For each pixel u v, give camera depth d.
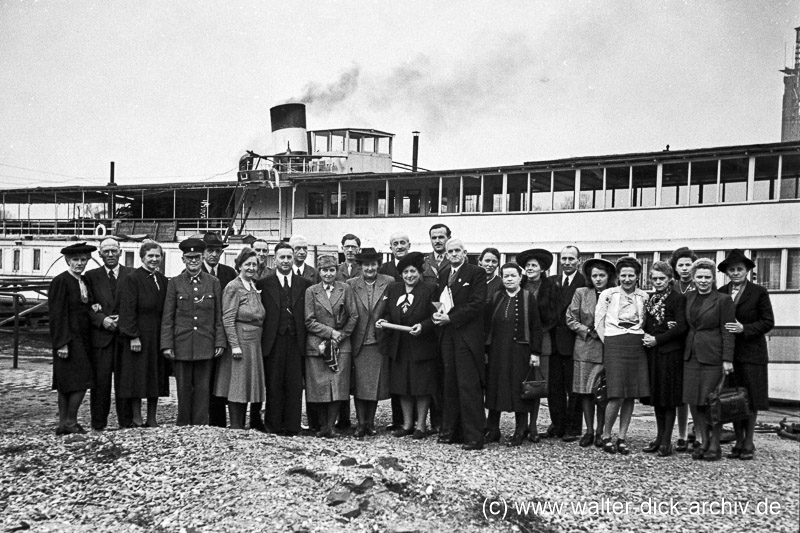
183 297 8.38
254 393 8.35
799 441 9.05
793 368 15.73
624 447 7.84
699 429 7.74
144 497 5.95
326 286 8.65
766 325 7.52
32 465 6.84
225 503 5.68
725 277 19.41
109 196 35.06
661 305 7.78
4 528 5.40
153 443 7.26
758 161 19.62
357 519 5.43
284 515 5.42
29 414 10.38
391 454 7.05
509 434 9.20
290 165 31.05
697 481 6.69
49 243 30.92
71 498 6.01
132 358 8.34
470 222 23.97
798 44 20.53
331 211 29.34
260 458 6.71
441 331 8.21
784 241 18.69
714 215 19.64
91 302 8.44
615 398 7.80
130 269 9.08
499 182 25.28
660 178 20.67
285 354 8.55
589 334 8.22
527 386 8.01
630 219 21.06
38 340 23.67
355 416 10.79
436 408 9.16
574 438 8.59
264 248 10.29
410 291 8.43
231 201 32.03
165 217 34.84
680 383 7.71
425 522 5.41
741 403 7.36
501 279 8.83
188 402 8.40
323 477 6.14
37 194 34.53
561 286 8.80
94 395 8.42
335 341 8.45
